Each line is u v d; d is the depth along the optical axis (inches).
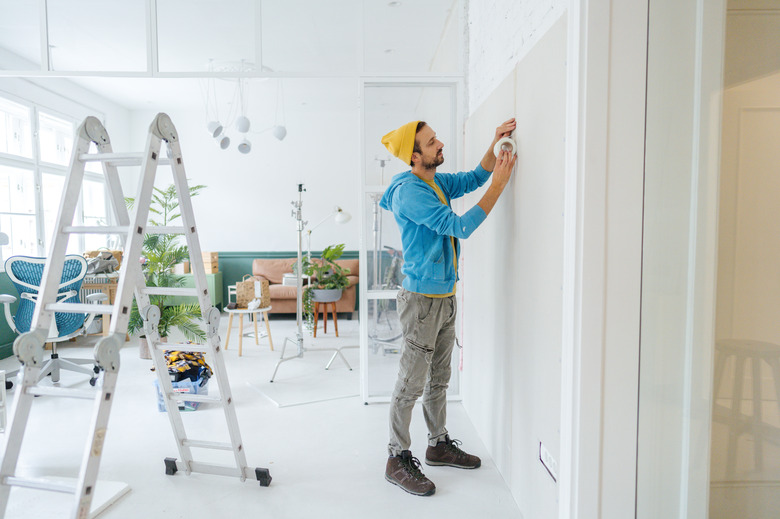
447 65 120.4
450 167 116.8
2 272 174.9
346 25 122.6
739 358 48.7
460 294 117.6
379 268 119.2
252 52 136.6
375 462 88.6
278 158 275.0
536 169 64.6
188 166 272.8
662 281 50.7
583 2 49.5
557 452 57.8
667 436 51.8
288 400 122.3
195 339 167.2
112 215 255.3
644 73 50.1
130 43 123.7
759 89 46.6
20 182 190.9
